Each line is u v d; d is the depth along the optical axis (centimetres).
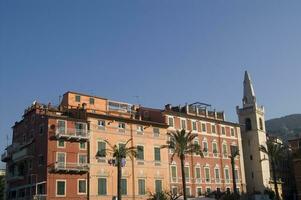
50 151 7044
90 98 8450
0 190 10500
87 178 7294
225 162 9975
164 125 8775
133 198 7788
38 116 7644
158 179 8350
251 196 9975
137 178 7981
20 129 8544
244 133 11231
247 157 11031
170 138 8100
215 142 9906
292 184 12556
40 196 6712
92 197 7231
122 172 7769
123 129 8081
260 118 11400
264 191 10425
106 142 7725
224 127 10331
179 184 8712
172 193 8088
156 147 8538
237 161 10350
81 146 7412
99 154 7544
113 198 7469
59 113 7900
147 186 8106
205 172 9381
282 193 11900
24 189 7669
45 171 6956
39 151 7325
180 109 9688
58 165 6938
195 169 9169
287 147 12150
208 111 10162
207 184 9312
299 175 11419
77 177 7194
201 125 9712
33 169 7412
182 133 7231
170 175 8612
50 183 6875
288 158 12812
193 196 8762
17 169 8131
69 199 6975
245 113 11338
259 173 10700
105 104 8631
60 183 6981
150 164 8294
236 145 10500
